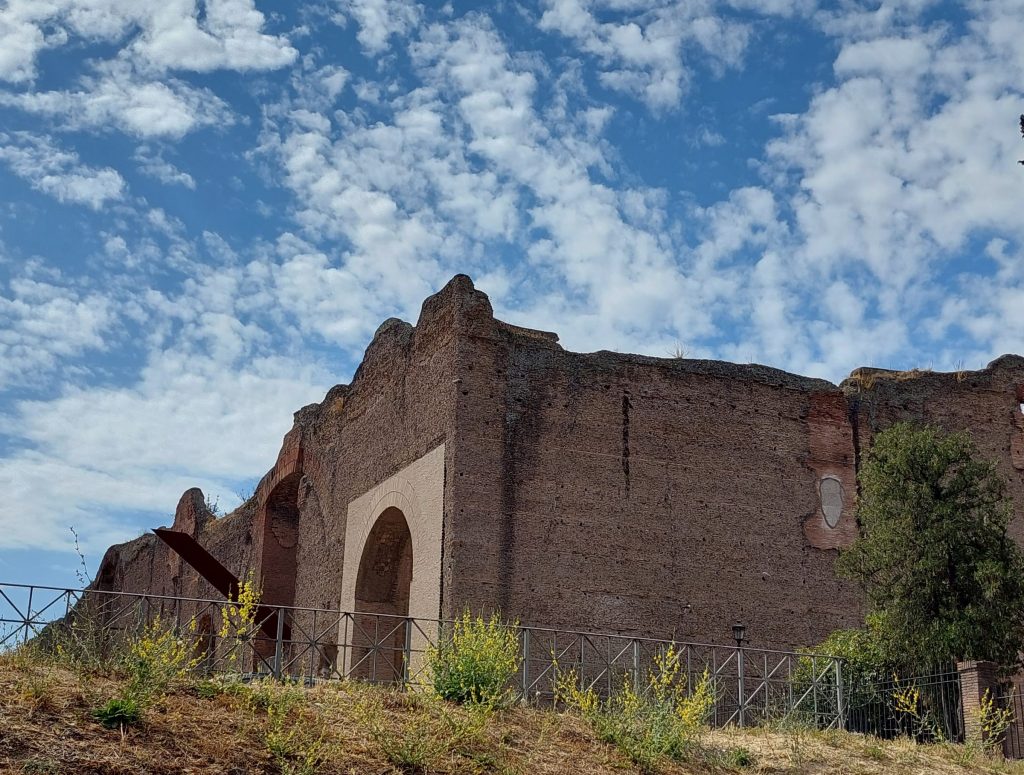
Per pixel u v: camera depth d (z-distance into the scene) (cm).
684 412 2605
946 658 2111
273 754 1154
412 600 2434
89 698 1162
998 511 2367
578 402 2511
